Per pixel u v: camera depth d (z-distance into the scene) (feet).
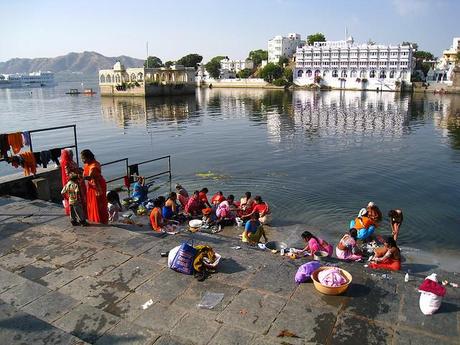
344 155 80.02
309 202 48.75
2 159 35.81
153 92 303.07
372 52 351.05
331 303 18.49
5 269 21.79
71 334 16.10
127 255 23.45
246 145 92.84
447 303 18.65
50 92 443.73
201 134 112.57
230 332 16.56
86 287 20.07
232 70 511.81
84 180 28.30
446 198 50.88
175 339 16.10
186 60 491.31
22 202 32.63
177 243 25.34
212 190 54.03
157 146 92.94
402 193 53.11
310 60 387.55
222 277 20.97
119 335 16.29
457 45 384.27
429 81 342.03
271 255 24.07
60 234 26.40
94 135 112.47
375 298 18.88
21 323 16.22
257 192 52.90
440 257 33.91
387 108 189.88
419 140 99.50
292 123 136.46
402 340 15.94
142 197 46.29
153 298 19.10
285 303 18.53
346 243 31.12
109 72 318.65
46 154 38.68
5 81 575.79
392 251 30.04
